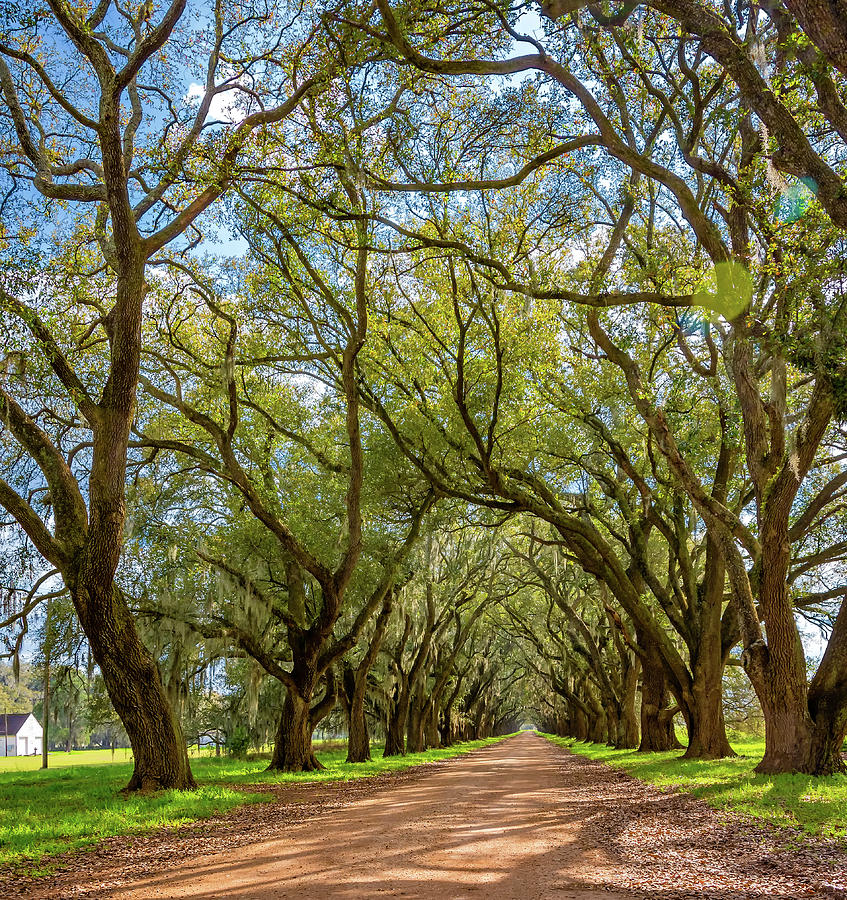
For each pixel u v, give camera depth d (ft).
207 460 67.72
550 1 33.06
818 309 42.29
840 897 20.98
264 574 81.35
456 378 70.95
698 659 74.59
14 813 43.91
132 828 37.86
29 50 52.70
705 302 44.52
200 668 76.23
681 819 37.24
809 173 28.55
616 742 126.21
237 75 56.34
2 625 62.44
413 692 134.51
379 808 47.11
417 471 81.82
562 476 89.25
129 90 60.90
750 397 51.26
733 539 52.85
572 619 117.50
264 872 26.89
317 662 80.48
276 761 82.84
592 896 22.21
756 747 94.12
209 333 74.43
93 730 100.17
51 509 64.90
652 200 59.36
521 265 59.57
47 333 51.57
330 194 50.31
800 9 21.40
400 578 92.43
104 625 51.80
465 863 27.91
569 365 75.87
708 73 44.60
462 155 51.67
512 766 96.89
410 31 39.75
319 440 87.20
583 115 50.08
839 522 77.87
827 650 48.60
